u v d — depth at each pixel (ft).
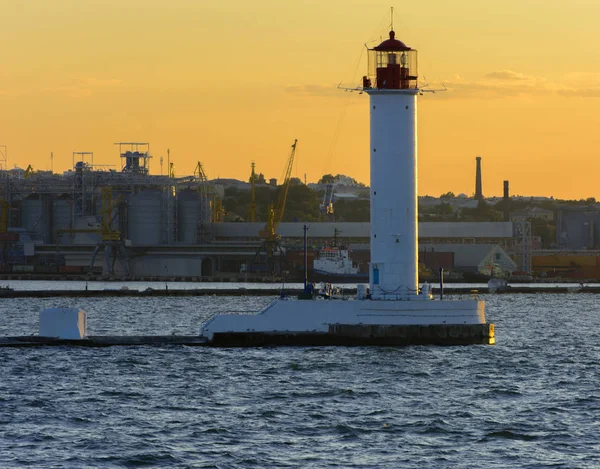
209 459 583.99
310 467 572.51
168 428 649.61
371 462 581.94
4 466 569.23
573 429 653.71
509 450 606.14
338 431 645.10
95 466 570.87
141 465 573.74
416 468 572.10
